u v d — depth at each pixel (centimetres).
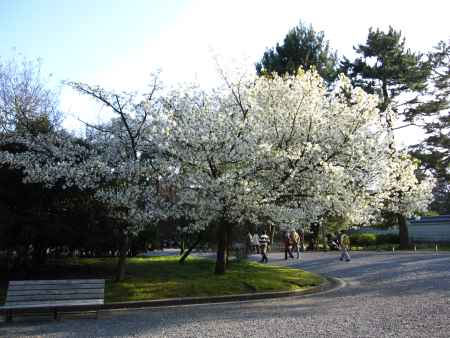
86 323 884
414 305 956
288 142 1450
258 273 1491
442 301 986
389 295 1131
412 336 679
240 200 1245
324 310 953
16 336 766
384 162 1455
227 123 1262
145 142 1354
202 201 1262
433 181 1655
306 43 3491
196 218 1310
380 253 2678
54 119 2083
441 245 3425
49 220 1304
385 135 1545
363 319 824
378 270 1733
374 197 1530
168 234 1848
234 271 1535
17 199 1323
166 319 908
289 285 1311
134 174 1262
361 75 3444
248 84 1480
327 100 1609
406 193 1614
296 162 1360
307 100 1462
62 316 960
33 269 1490
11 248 1372
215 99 1445
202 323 848
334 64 3659
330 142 1441
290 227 1370
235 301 1158
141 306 1080
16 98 2078
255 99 1449
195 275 1420
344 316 863
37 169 1188
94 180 1241
